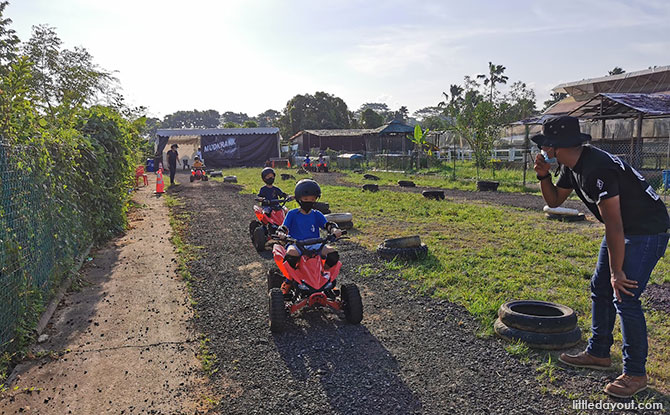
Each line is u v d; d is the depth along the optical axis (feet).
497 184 66.03
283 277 21.27
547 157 14.06
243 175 105.50
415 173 100.83
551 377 14.16
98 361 16.15
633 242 12.57
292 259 18.97
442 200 53.98
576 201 54.19
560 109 110.63
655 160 78.84
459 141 143.33
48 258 21.40
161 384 14.60
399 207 48.26
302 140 191.21
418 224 39.01
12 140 18.34
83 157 29.94
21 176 18.51
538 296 20.77
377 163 122.62
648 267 12.55
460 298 20.98
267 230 31.78
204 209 51.44
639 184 12.47
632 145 68.90
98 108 39.42
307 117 262.88
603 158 12.55
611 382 13.23
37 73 66.90
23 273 17.20
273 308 17.78
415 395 13.57
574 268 24.81
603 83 104.68
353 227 37.86
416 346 16.66
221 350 16.75
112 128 38.47
